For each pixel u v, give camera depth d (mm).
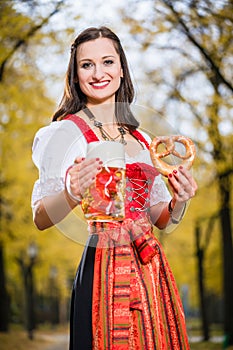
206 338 23922
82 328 2787
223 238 17375
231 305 17266
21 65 11477
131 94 3100
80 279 2846
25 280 26766
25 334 26297
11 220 18156
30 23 9867
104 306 2766
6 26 9922
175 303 2863
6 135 13664
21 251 25562
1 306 22344
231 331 17344
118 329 2742
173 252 24969
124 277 2785
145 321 2764
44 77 11836
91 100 3027
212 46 10852
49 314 40719
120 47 3037
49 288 37906
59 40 10281
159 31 10609
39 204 2832
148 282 2812
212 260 26344
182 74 11469
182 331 2846
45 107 12867
